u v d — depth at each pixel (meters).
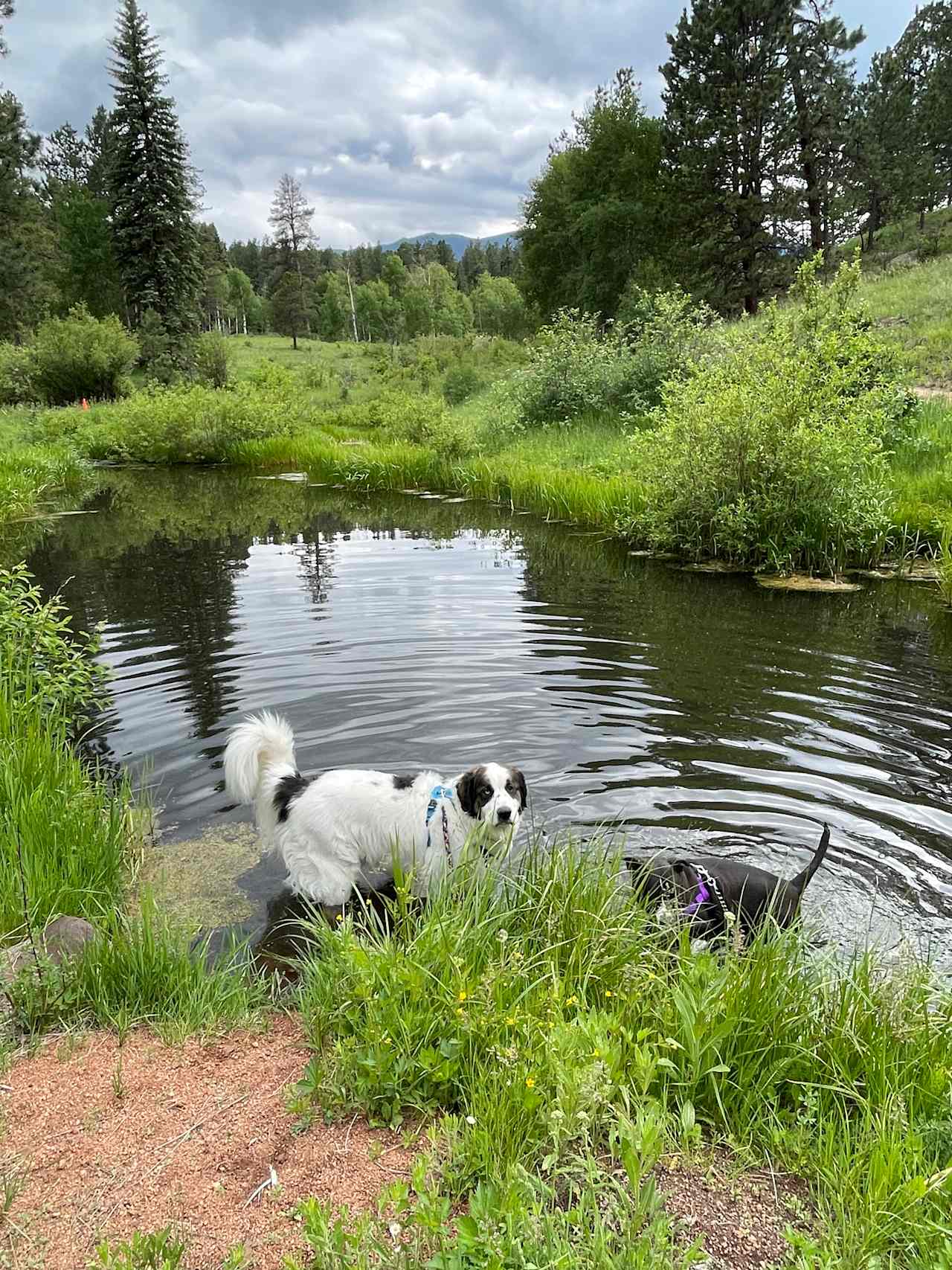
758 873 4.06
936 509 12.14
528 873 4.02
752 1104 2.76
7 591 6.39
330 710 6.52
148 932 3.59
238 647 8.17
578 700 6.68
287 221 94.62
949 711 6.52
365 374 57.81
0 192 53.41
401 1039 2.86
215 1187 2.41
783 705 6.62
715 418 12.28
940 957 3.74
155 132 50.00
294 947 4.03
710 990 3.02
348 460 21.72
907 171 46.94
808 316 13.87
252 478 22.81
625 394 22.19
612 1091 2.52
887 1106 2.60
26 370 40.00
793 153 35.00
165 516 16.92
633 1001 3.01
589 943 3.47
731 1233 2.26
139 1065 3.04
